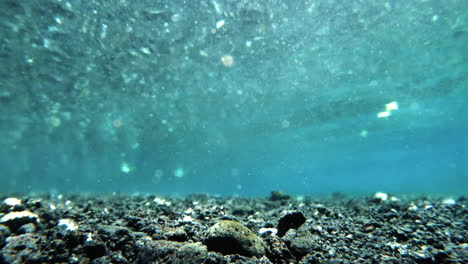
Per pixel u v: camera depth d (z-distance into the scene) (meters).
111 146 3.24
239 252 0.29
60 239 0.30
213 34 1.05
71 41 1.05
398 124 3.04
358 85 1.72
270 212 0.57
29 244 0.27
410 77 1.70
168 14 0.92
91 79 1.39
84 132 2.53
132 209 0.53
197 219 0.45
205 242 0.30
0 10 0.87
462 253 0.33
